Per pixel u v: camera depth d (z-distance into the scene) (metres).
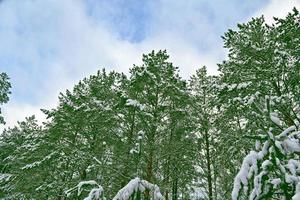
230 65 12.38
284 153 3.39
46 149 16.12
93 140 15.16
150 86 12.68
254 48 11.83
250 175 3.42
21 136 25.30
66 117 15.54
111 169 11.17
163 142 12.10
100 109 12.65
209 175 15.68
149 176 11.12
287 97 9.22
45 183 15.24
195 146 13.95
